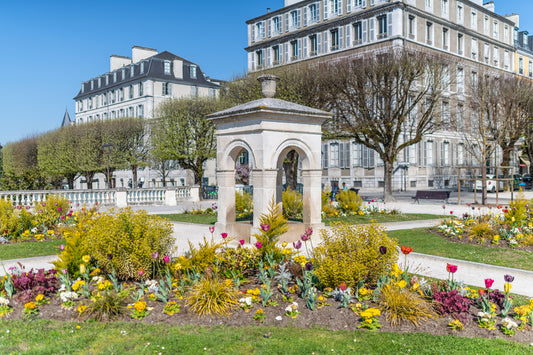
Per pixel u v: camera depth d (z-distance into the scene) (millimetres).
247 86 32969
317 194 13484
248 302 6434
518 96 33469
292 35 51938
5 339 5629
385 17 43906
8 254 11320
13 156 54281
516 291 8250
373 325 5914
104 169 44188
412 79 28234
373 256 7086
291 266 7570
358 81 28422
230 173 13727
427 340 5539
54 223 15070
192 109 37062
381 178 44062
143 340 5559
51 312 6551
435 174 47625
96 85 76375
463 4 51062
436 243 12500
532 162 41719
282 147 12594
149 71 62281
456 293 6430
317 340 5523
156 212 23234
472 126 36562
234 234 13484
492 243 12172
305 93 29953
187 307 6559
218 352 5211
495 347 5355
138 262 7848
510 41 58688
